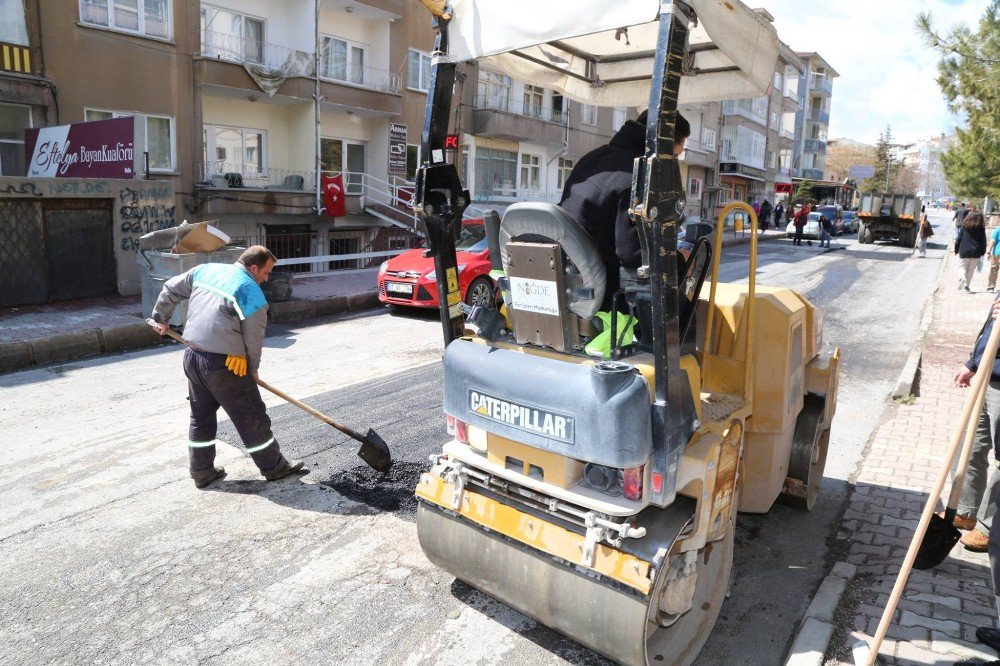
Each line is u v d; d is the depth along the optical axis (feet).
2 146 47.91
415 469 16.38
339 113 73.72
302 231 68.54
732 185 155.94
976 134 43.04
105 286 38.70
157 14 54.85
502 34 9.20
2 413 20.58
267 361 27.04
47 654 9.84
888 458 17.22
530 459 9.21
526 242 9.02
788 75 174.50
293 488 15.30
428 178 10.21
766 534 13.67
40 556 12.42
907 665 9.42
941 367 26.08
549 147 100.42
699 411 9.32
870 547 13.05
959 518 13.14
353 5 68.95
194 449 14.99
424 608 11.01
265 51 64.59
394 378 24.40
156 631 10.37
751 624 10.92
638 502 8.33
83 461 16.76
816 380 14.11
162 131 56.59
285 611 10.89
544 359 9.12
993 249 46.65
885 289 49.01
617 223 8.58
